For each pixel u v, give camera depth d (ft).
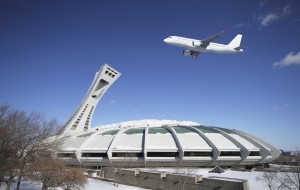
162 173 145.48
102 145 236.63
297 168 222.28
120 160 226.17
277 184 153.28
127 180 166.40
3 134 111.75
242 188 108.06
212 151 229.86
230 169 231.09
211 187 120.26
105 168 192.34
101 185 157.38
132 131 259.80
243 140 254.27
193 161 229.86
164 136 244.63
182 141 235.40
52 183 122.01
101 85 311.06
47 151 126.93
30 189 136.98
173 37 194.80
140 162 227.81
